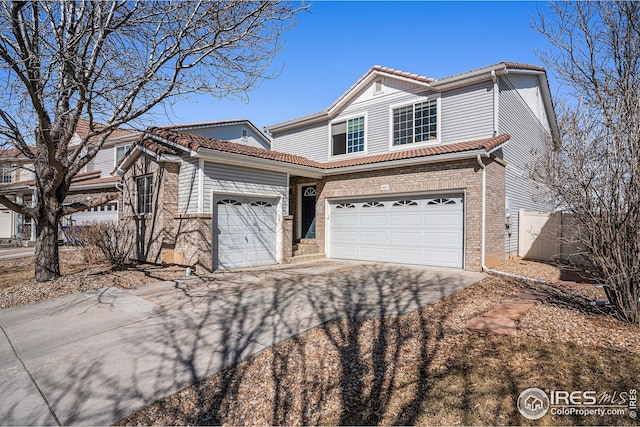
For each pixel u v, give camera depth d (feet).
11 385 11.85
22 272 34.09
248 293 24.17
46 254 27.81
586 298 21.57
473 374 11.71
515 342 14.35
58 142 27.14
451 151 33.04
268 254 38.60
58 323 18.35
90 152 29.40
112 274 30.73
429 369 12.23
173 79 24.44
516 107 42.96
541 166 34.32
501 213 37.04
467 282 27.45
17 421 9.82
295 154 57.82
